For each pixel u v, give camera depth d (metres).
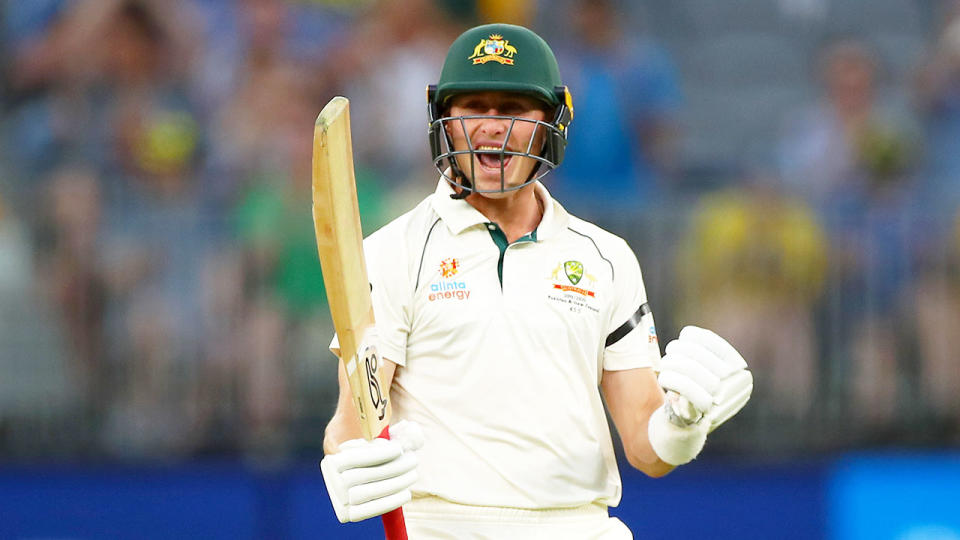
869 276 24.45
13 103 29.77
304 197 24.94
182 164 28.42
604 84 29.72
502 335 11.30
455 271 11.45
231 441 23.30
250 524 22.17
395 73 29.83
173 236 24.06
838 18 37.41
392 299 11.41
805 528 22.78
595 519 11.61
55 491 22.22
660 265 24.14
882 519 22.89
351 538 22.19
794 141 32.62
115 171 28.34
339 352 11.55
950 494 22.98
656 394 12.05
